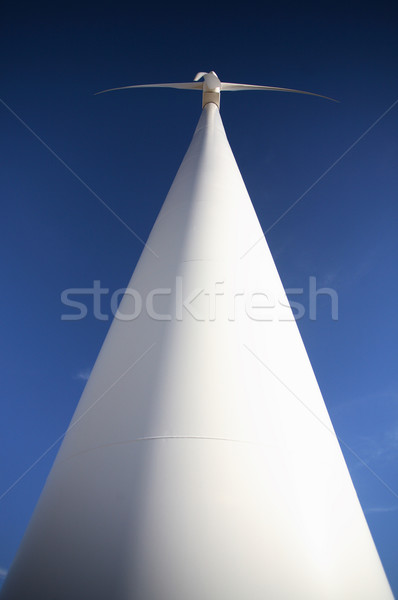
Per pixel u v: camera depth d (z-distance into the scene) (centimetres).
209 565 537
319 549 594
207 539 553
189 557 541
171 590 521
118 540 564
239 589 527
